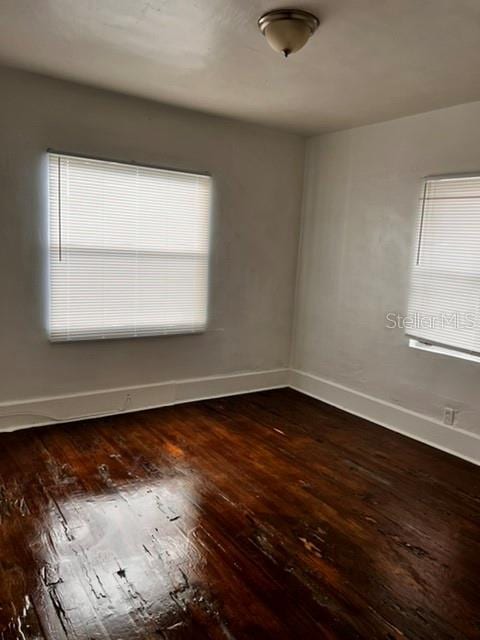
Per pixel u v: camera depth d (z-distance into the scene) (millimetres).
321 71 2816
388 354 3867
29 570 2008
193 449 3291
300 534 2355
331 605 1891
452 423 3416
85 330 3604
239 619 1797
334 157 4289
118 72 3023
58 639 1671
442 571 2123
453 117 3320
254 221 4379
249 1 2035
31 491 2637
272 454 3273
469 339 3283
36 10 2201
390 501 2711
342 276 4266
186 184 3900
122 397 3877
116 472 2900
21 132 3172
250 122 4137
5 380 3369
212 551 2188
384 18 2135
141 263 3779
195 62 2775
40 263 3359
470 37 2293
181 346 4145
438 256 3449
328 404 4387
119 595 1889
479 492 2850
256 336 4602
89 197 3469
